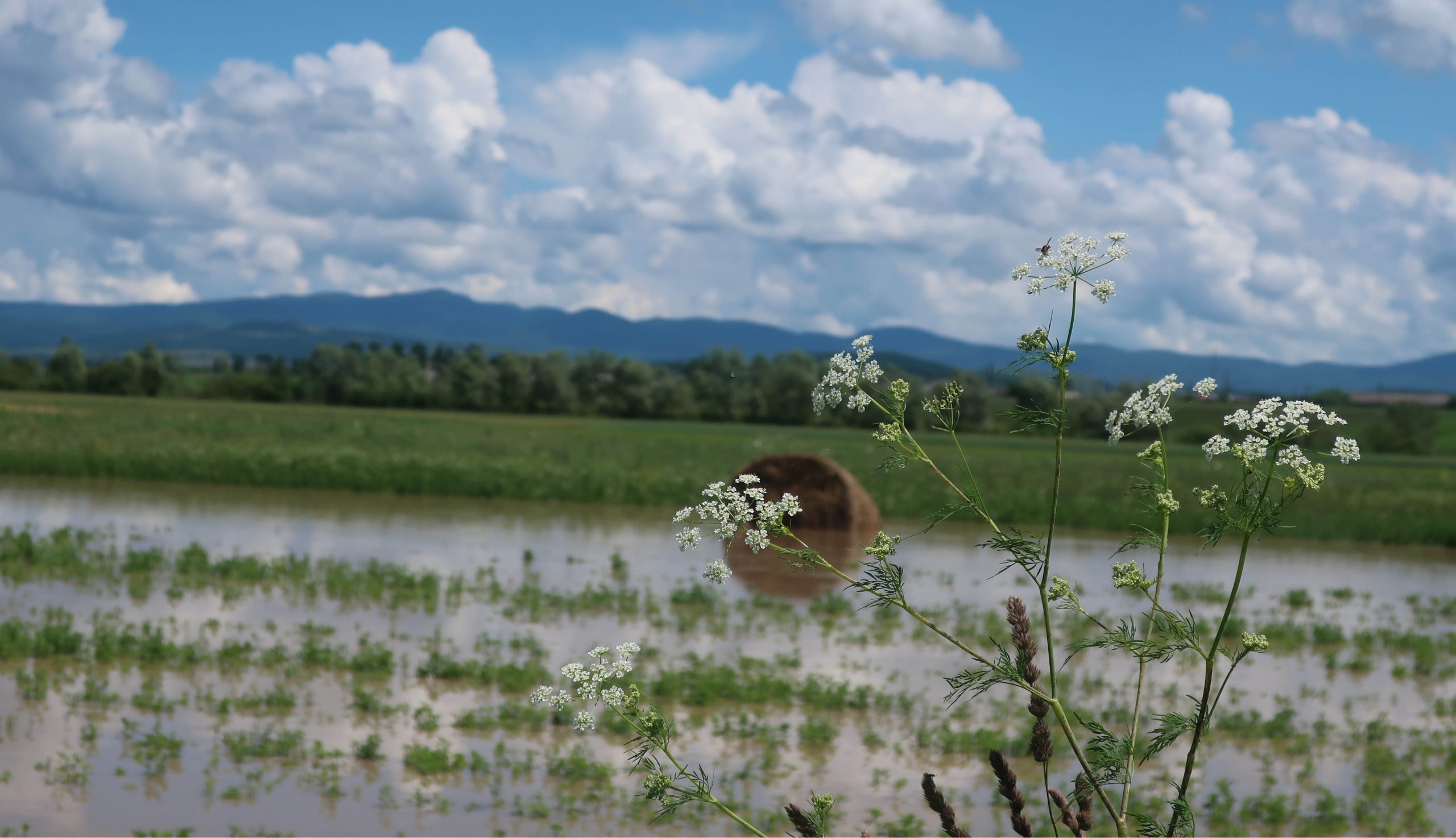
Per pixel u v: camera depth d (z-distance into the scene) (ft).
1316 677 36.14
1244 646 8.83
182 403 316.40
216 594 42.14
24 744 24.34
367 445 119.85
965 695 31.76
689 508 9.86
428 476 84.99
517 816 21.38
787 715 29.27
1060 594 9.30
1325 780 25.73
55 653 32.01
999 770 9.03
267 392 401.29
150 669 31.04
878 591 9.63
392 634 36.63
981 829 21.67
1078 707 30.83
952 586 50.31
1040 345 9.25
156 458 87.81
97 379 395.34
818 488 69.36
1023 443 236.84
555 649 35.32
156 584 43.62
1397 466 196.13
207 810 21.11
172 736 25.25
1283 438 8.77
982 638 38.75
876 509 71.67
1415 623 46.55
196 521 63.41
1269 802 23.24
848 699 30.48
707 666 33.32
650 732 9.91
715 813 21.89
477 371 404.98
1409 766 26.84
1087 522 75.72
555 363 407.03
